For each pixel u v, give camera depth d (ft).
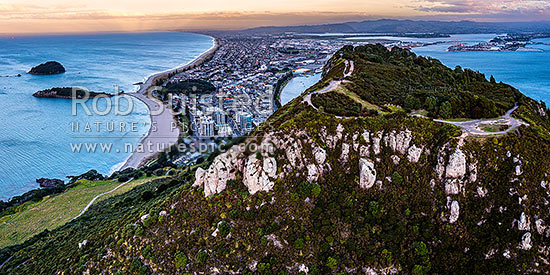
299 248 204.33
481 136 231.71
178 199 247.29
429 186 220.43
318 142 242.17
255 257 203.82
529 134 231.91
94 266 223.71
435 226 208.95
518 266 186.09
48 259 252.62
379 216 215.72
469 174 214.07
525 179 205.57
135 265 211.61
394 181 226.79
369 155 239.50
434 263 197.26
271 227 212.43
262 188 227.61
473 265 191.11
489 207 204.95
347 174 236.63
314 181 233.76
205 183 235.81
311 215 218.38
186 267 205.87
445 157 220.43
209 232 217.97
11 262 265.13
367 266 197.98
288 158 237.45
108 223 278.46
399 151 237.45
